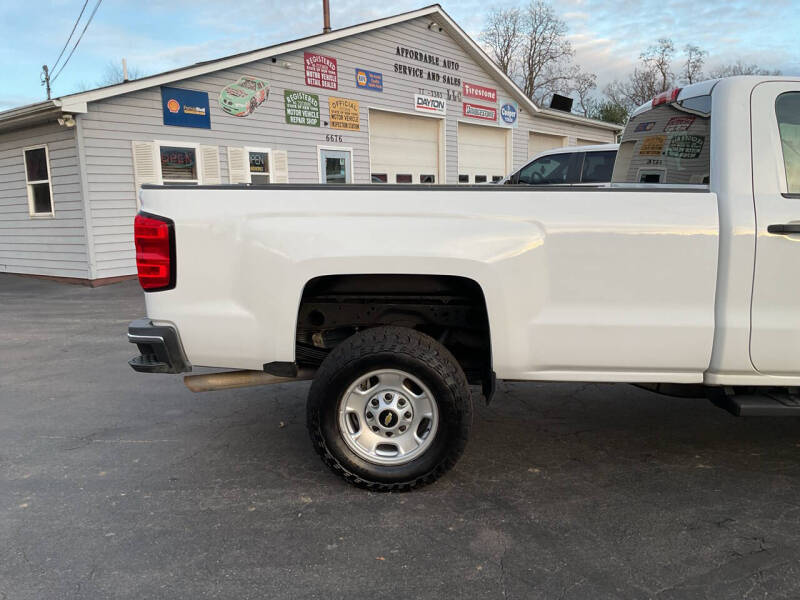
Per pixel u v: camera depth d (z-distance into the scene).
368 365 3.04
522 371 3.08
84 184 11.13
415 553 2.62
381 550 2.65
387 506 3.04
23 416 4.46
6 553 2.65
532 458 3.60
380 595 2.34
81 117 10.92
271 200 3.04
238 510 3.02
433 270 2.98
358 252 2.98
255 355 3.10
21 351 6.58
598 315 3.00
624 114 39.69
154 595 2.36
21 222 12.86
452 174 18.66
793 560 2.53
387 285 3.38
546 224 2.97
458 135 18.86
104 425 4.26
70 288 11.37
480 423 4.20
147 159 11.84
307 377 3.45
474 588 2.38
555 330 3.01
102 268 11.59
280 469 3.50
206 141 12.70
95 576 2.48
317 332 3.49
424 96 17.42
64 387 5.20
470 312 3.37
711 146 3.09
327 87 14.88
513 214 2.99
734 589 2.35
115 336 7.33
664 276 2.96
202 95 12.52
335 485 3.28
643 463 3.52
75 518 2.95
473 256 2.96
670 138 3.76
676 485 3.23
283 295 3.03
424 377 3.03
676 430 4.03
